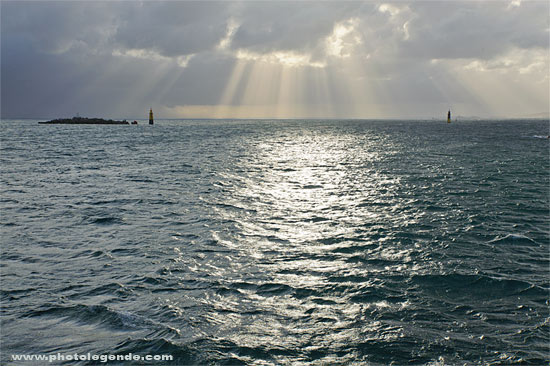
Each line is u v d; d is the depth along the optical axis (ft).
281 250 42.16
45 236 45.98
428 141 252.01
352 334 25.91
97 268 36.47
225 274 35.50
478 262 39.06
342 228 50.80
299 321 27.50
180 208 60.90
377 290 32.40
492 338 25.63
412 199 69.67
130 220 53.52
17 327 26.02
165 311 28.55
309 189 79.25
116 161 129.49
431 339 25.40
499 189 80.18
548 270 37.14
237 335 25.62
